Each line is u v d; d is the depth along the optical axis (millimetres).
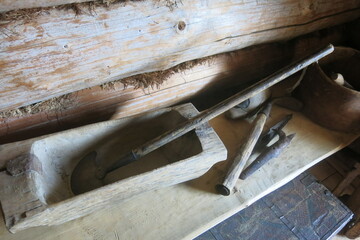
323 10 1858
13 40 1025
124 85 1508
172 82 1665
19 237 1216
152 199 1404
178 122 1427
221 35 1536
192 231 1327
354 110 1668
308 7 1773
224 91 2127
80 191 1338
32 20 1038
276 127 1749
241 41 1680
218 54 1791
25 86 1155
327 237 1605
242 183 1533
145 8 1241
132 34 1257
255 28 1650
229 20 1507
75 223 1281
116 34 1220
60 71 1186
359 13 2096
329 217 1670
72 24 1113
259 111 1758
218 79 1859
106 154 1455
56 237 1235
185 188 1466
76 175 1369
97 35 1180
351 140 1828
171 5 1297
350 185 2354
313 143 1772
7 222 977
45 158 1257
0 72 1065
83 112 1475
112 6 1174
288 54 2068
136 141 1504
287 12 1707
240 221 1618
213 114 1275
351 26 2219
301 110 1929
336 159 2430
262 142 1693
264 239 1570
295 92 1991
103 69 1291
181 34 1384
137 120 1415
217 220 1390
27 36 1044
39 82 1171
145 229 1309
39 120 1370
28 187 1054
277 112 1916
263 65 2010
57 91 1268
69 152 1350
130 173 1465
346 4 1948
